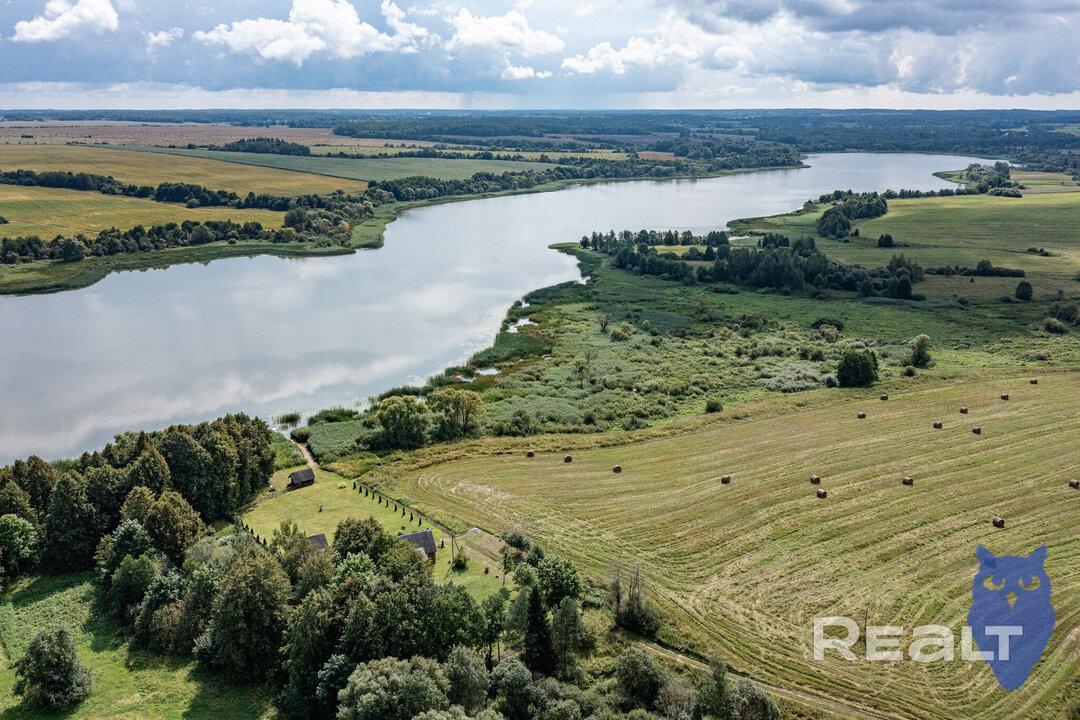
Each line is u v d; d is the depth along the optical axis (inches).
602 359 4975.4
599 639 2178.9
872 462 3253.0
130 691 2012.8
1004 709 1863.9
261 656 2095.2
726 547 2628.0
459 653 1887.3
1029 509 2802.7
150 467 2741.1
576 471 3292.3
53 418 4045.3
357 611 1957.4
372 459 3444.9
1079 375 4298.7
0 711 1924.2
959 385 4200.3
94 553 2593.5
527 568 2245.3
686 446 3528.5
